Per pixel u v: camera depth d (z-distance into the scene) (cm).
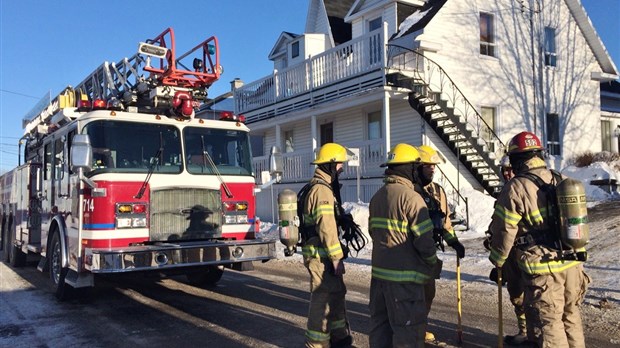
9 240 1135
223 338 550
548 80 1956
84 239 652
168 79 730
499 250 396
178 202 691
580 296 397
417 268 377
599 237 1030
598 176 1689
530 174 396
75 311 684
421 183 468
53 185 794
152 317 648
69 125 729
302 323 605
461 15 1753
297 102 1920
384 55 1520
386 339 399
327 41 2336
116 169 656
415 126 1653
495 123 1817
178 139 716
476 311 649
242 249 682
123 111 712
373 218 398
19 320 638
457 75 1734
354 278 907
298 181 1892
